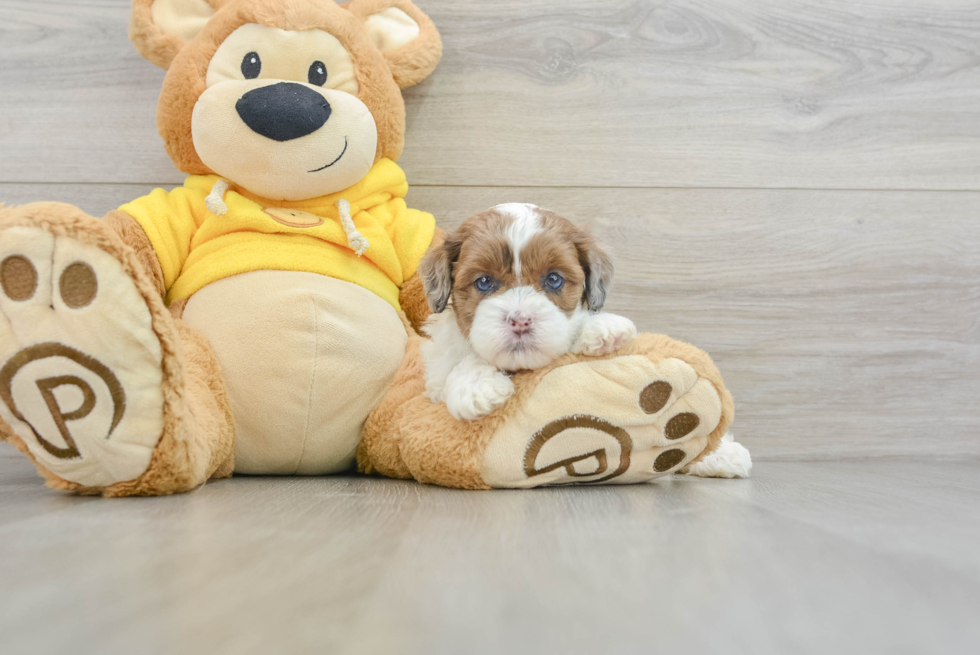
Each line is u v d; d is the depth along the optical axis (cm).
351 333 165
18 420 120
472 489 145
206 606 63
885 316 225
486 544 90
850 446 224
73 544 86
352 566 77
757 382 223
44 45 212
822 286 225
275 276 165
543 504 124
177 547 85
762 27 224
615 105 221
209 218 171
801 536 98
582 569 78
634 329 146
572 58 221
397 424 157
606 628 59
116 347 120
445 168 219
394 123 190
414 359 170
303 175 169
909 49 224
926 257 224
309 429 163
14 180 211
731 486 158
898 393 225
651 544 91
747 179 224
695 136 223
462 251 154
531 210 161
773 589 71
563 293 149
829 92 225
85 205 213
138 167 214
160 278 169
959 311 225
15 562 77
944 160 225
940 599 69
